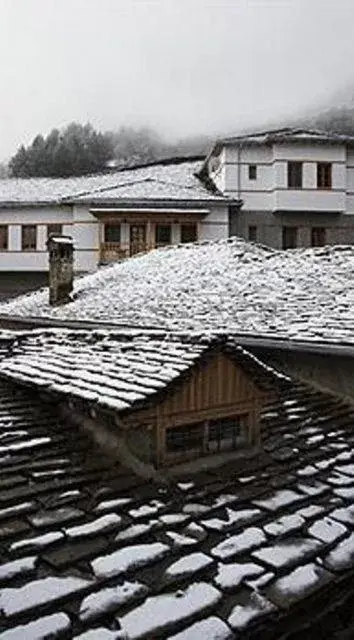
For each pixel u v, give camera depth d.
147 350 6.08
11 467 4.74
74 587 3.54
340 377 7.91
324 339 7.35
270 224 30.83
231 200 29.66
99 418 5.33
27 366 6.47
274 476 5.40
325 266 11.79
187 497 4.78
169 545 4.07
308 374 8.34
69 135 74.06
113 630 3.28
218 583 3.76
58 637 3.18
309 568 4.07
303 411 7.18
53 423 5.60
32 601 3.39
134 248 29.98
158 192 30.75
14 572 3.60
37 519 4.15
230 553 4.07
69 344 7.26
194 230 30.12
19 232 31.34
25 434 5.27
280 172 30.16
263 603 3.64
